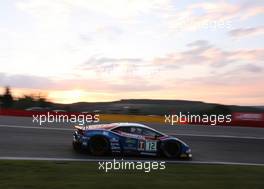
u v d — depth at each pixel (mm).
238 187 9250
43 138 15594
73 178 9242
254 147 17391
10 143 14188
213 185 9281
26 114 26172
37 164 10555
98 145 12961
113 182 9055
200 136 19406
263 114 27172
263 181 10109
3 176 9094
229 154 15258
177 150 13430
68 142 15078
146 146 13242
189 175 10359
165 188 8789
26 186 8312
